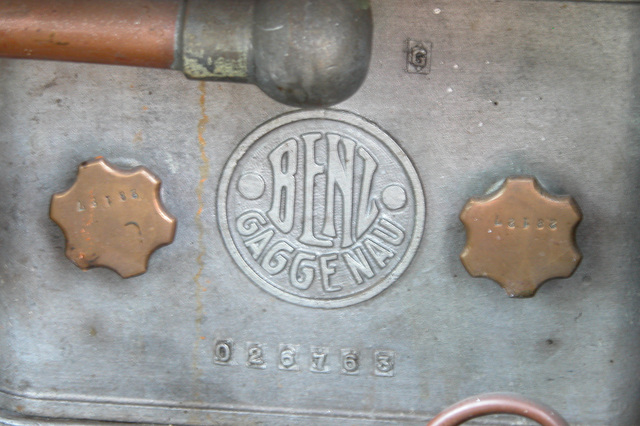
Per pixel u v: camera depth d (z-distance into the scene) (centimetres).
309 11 48
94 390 57
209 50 49
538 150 54
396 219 55
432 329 56
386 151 54
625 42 53
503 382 56
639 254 55
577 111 54
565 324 56
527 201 53
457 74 54
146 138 55
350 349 56
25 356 57
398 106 54
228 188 55
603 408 56
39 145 55
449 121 54
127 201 54
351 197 55
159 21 49
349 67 49
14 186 56
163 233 55
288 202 55
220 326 56
